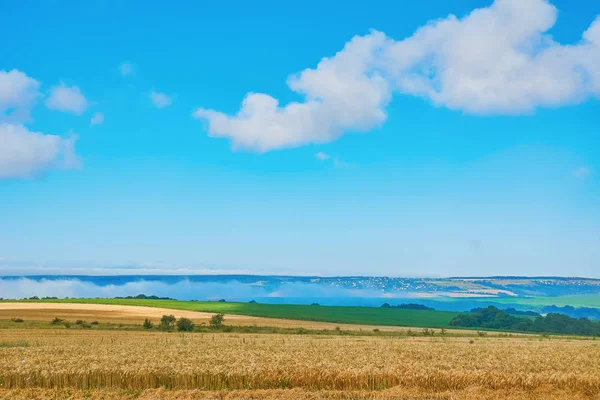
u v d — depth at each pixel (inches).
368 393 968.3
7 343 1708.9
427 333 3065.9
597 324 5669.3
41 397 938.1
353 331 3193.9
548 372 1119.0
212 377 1026.1
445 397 957.8
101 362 1157.1
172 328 2982.3
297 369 1075.9
